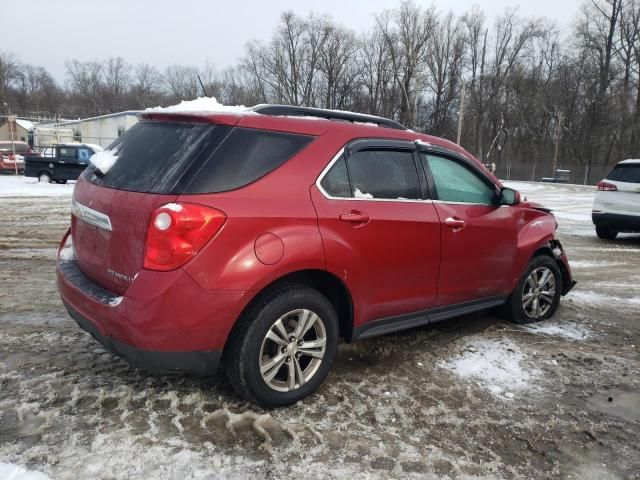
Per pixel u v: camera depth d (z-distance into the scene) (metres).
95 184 3.21
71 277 3.17
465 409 3.24
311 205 3.06
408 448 2.78
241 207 2.78
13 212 12.38
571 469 2.70
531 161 58.72
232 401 3.14
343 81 63.28
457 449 2.81
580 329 4.85
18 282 5.73
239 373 2.91
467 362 3.94
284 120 3.15
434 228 3.74
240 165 2.88
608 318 5.23
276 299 2.94
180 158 2.85
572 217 14.87
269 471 2.52
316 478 2.49
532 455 2.80
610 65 53.16
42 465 2.47
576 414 3.25
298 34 63.78
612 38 52.66
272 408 3.07
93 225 3.10
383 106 58.44
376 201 3.42
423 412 3.17
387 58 57.56
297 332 3.08
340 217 3.16
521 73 59.38
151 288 2.61
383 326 3.62
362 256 3.29
